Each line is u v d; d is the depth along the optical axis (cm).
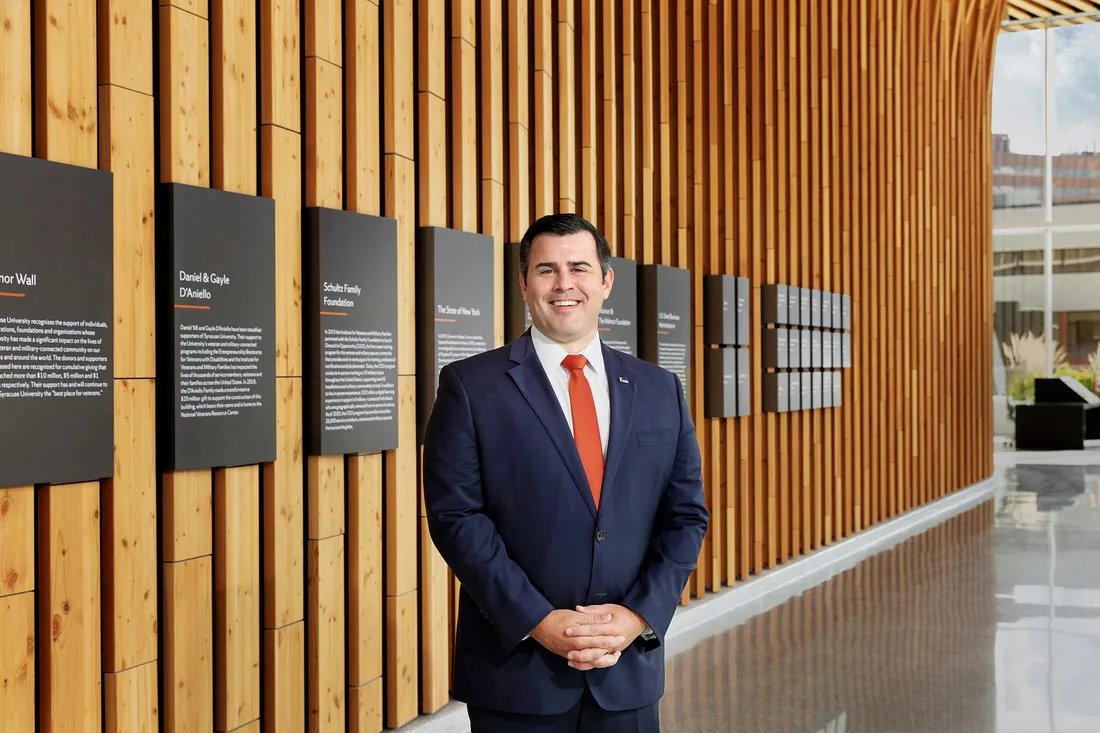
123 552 292
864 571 777
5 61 262
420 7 421
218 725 326
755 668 517
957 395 1203
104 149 289
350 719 382
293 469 354
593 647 202
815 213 831
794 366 780
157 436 306
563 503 213
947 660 525
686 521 228
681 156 639
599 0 570
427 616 420
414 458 415
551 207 504
